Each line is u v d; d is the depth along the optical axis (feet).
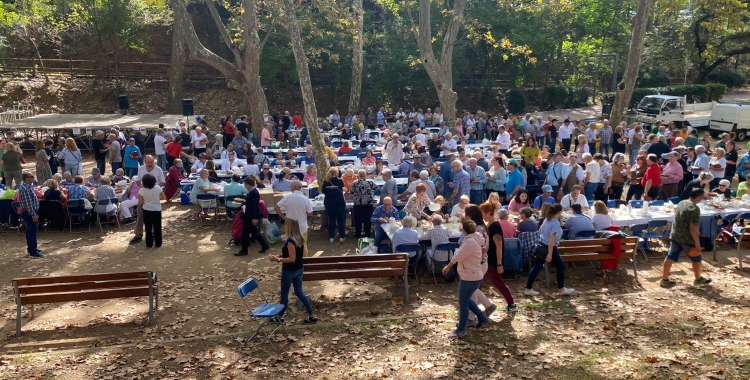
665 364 23.34
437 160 63.21
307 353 24.62
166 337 26.40
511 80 134.41
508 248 32.14
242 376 22.70
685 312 28.81
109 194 45.06
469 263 25.18
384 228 35.78
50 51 122.52
